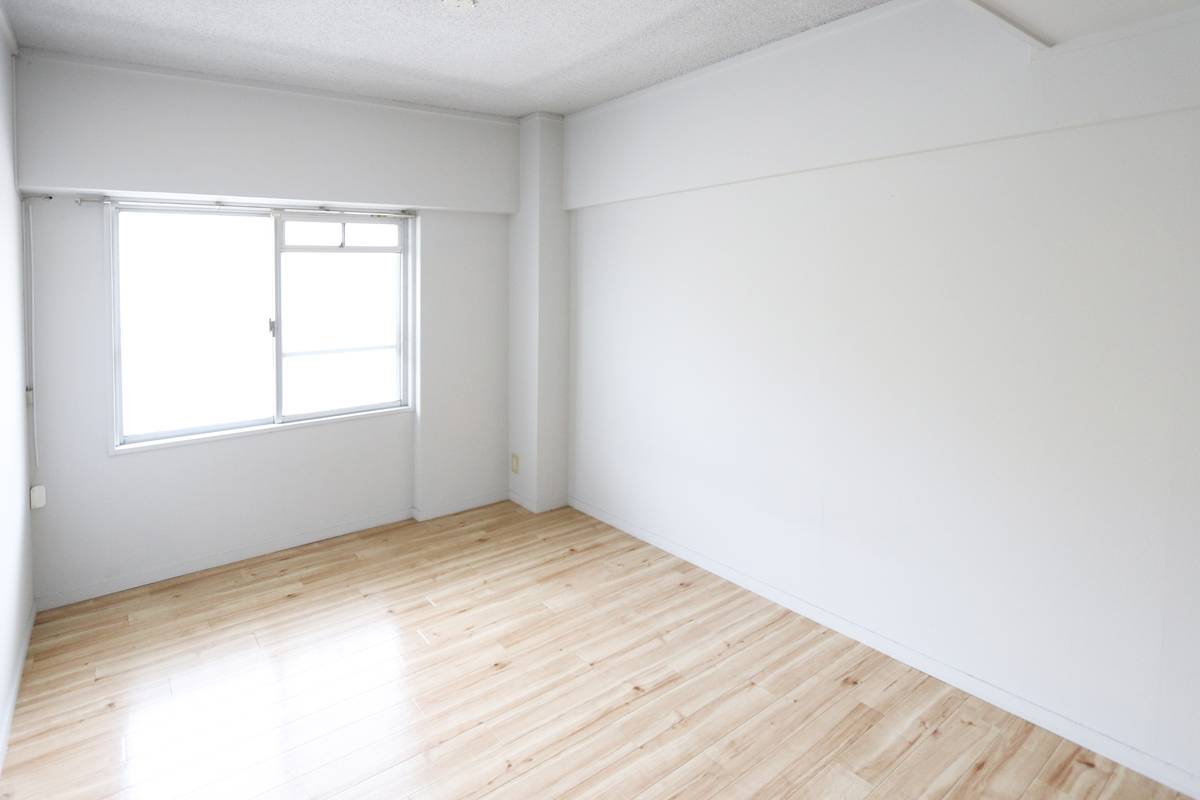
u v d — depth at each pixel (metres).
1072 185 2.47
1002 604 2.78
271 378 4.25
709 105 3.70
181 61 3.48
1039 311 2.59
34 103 3.23
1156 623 2.38
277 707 2.79
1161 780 2.41
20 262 3.23
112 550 3.73
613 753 2.55
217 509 4.07
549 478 5.07
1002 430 2.72
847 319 3.22
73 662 3.08
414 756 2.53
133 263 3.80
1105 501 2.47
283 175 3.94
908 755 2.54
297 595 3.75
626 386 4.55
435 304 4.75
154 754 2.51
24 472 3.23
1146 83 2.24
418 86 4.00
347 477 4.58
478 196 4.71
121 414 3.75
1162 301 2.30
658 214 4.18
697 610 3.62
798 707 2.82
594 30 3.15
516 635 3.37
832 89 3.12
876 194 3.06
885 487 3.14
